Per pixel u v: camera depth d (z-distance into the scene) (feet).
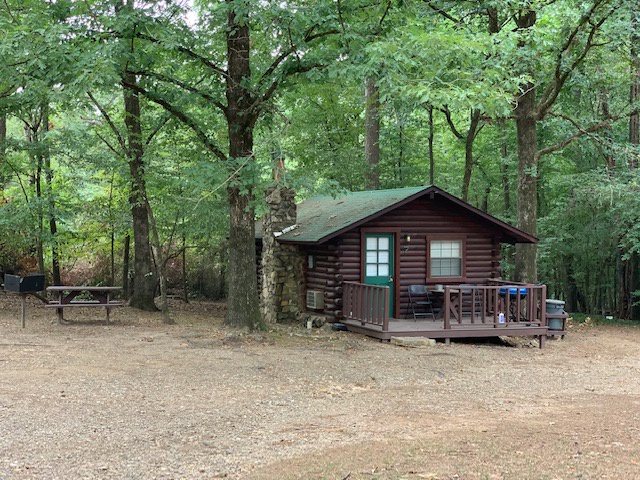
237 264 51.06
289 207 62.69
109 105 64.59
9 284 49.62
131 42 45.98
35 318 55.36
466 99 38.29
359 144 98.84
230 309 51.49
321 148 91.71
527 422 29.25
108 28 45.11
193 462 22.72
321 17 46.37
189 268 95.96
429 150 93.61
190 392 32.99
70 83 40.11
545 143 85.71
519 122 69.00
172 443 24.88
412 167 96.84
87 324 53.01
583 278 93.45
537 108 68.23
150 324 55.26
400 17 46.80
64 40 43.14
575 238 82.38
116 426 26.68
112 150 60.34
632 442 25.35
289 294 61.82
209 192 45.27
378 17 46.80
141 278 67.67
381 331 51.11
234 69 49.39
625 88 83.20
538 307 58.08
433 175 90.53
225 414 29.40
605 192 70.85
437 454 23.08
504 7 58.18
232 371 38.14
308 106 89.66
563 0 60.44
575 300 98.17
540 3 58.90
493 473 20.71
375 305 52.90
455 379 40.06
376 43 39.73
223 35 50.88
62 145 63.00
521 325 54.90
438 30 42.39
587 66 69.21
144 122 63.26
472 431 27.20
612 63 70.69
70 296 52.49
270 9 43.39
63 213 66.49
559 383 40.57
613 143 69.62
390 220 58.54
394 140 97.19
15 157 67.92
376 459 22.48
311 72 46.55
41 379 33.58
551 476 20.39
